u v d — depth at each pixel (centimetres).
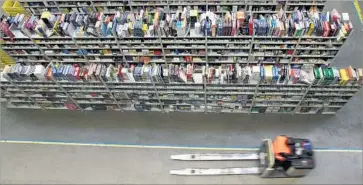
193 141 934
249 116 973
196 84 880
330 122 944
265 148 813
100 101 980
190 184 862
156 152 920
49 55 936
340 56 1053
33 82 906
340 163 873
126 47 888
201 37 847
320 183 845
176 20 841
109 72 864
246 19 841
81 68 882
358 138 912
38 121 998
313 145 905
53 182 882
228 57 914
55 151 937
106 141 948
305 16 854
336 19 837
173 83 878
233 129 950
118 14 885
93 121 991
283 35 835
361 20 1137
